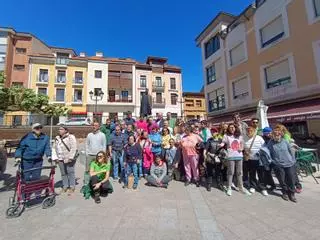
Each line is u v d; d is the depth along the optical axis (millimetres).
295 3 12922
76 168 9188
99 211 4199
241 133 5660
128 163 6051
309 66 12055
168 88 38031
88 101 33469
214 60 21172
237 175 5410
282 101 13719
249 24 16750
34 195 4461
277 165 4910
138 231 3357
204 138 7160
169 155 7000
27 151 4711
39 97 16984
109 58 37062
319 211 4074
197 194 5270
